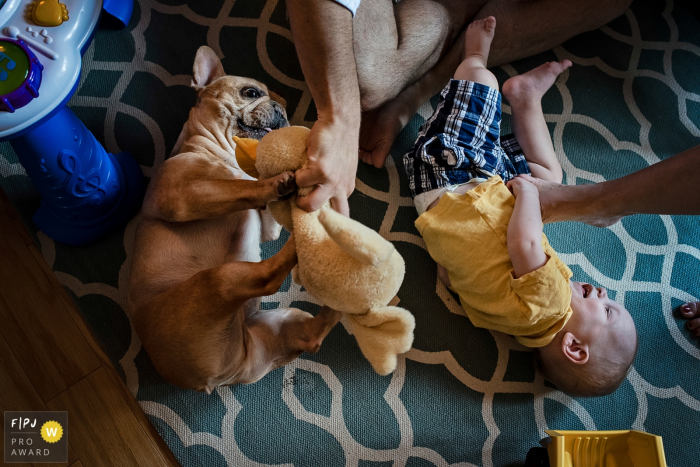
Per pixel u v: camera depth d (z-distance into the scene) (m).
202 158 1.22
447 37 1.51
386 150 1.54
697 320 1.56
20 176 1.52
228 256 1.23
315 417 1.44
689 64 1.78
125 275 1.49
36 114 1.00
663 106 1.75
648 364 1.55
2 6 0.96
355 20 1.20
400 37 1.35
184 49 1.65
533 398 1.51
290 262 0.93
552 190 1.38
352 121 0.91
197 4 1.67
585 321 1.38
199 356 1.06
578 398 1.52
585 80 1.75
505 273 1.29
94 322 1.45
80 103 1.59
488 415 1.49
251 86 1.33
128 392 1.42
